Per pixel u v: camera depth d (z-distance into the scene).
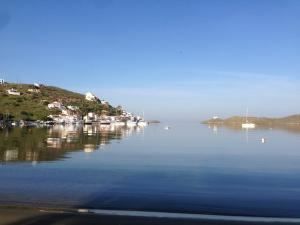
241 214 24.31
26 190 30.22
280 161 56.06
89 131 155.25
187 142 100.31
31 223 20.97
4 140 85.25
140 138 116.25
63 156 56.34
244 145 91.06
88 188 32.06
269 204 27.20
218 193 31.05
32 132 129.38
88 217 22.39
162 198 28.70
